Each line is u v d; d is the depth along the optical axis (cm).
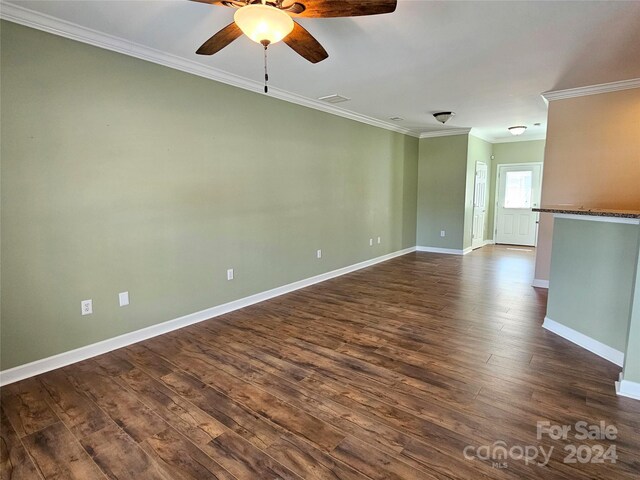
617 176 401
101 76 272
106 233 282
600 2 221
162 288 322
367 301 416
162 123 312
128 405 216
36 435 190
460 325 340
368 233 610
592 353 279
